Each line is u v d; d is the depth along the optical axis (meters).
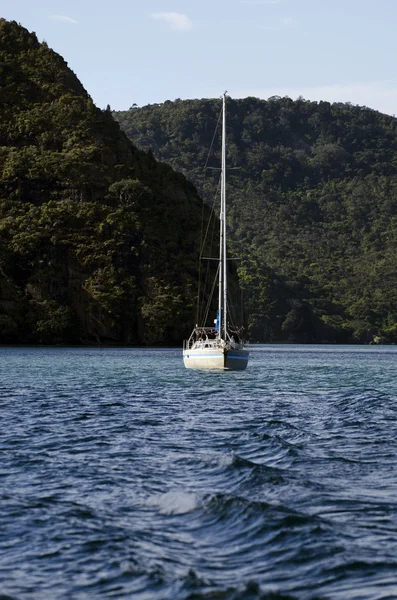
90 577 16.78
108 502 22.31
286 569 17.11
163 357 129.88
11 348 171.75
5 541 18.98
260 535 19.14
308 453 30.28
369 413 44.62
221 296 89.38
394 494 23.47
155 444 32.44
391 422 40.47
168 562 17.53
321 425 39.16
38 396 53.91
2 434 35.25
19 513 21.20
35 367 93.50
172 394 56.97
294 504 22.09
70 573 17.00
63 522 20.41
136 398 53.34
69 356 129.62
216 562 17.53
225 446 31.92
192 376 77.94
